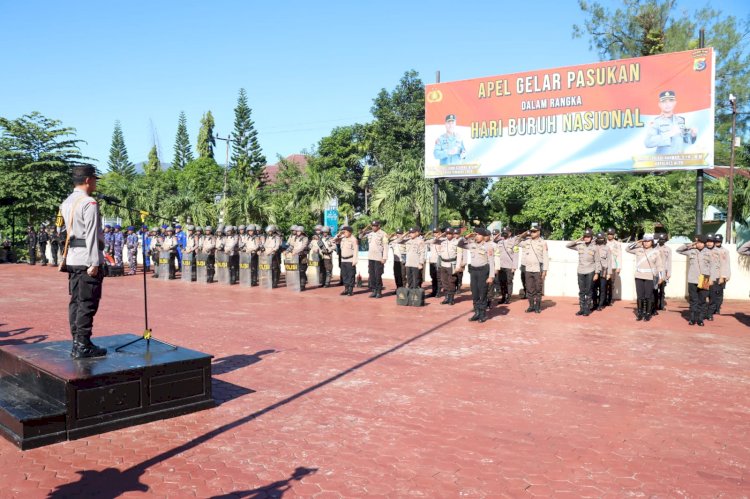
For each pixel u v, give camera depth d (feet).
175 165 164.35
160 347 22.33
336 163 135.95
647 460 16.96
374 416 20.63
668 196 82.53
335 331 36.60
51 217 101.40
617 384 24.88
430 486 15.15
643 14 121.70
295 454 17.21
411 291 47.91
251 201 87.97
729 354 30.81
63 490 14.80
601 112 53.36
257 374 26.21
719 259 40.63
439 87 61.31
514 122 57.57
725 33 117.80
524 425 19.80
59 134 104.27
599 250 44.14
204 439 18.35
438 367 27.53
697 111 49.39
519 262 56.29
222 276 65.26
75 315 20.43
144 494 14.64
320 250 62.39
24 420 17.21
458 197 92.94
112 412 19.02
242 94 171.83
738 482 15.56
